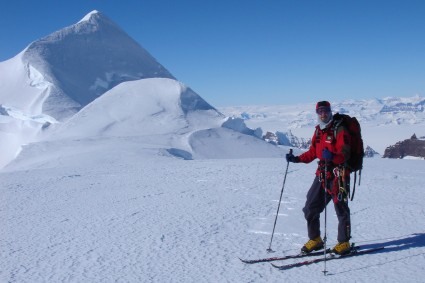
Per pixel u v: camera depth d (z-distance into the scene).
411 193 10.05
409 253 5.55
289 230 6.99
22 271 5.42
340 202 5.45
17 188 12.41
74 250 6.23
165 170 16.03
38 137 86.44
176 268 5.36
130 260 5.71
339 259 5.46
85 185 12.84
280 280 4.85
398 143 72.56
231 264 5.44
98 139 56.53
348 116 5.43
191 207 8.96
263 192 10.59
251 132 76.06
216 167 16.33
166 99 74.06
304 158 5.89
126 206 9.33
